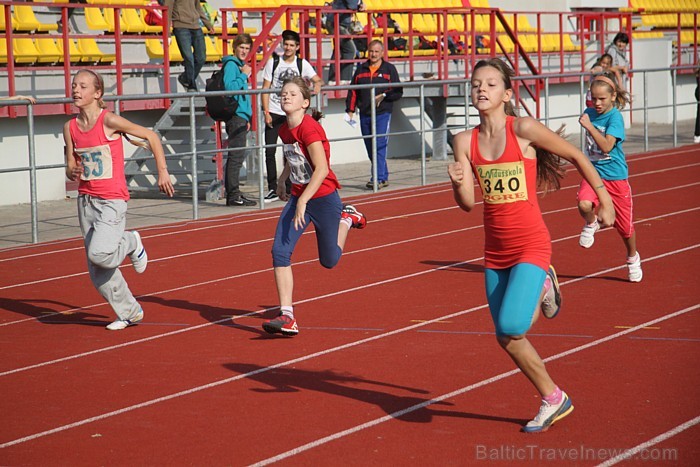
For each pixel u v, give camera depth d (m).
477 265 13.99
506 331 6.98
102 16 24.47
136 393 8.63
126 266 14.67
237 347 10.10
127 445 7.31
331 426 7.59
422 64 30.66
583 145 27.36
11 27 19.59
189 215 19.44
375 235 16.62
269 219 18.70
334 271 13.80
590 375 8.65
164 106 23.16
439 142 29.12
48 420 7.96
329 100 27.94
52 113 21.12
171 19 22.84
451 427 7.46
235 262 14.70
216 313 11.66
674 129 30.59
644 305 11.27
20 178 21.55
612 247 15.05
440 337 10.19
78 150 10.62
